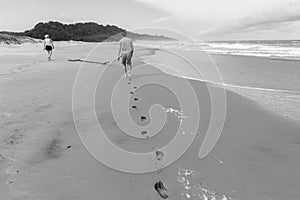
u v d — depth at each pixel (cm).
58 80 815
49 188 236
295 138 407
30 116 447
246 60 1906
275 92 807
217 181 268
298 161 325
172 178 268
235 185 262
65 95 611
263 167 305
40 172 263
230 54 2597
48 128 392
